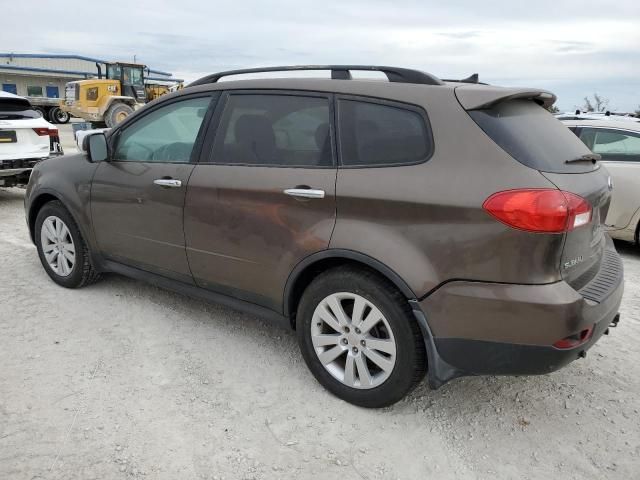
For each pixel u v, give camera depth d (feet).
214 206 10.79
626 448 8.91
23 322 12.69
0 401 9.55
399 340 8.89
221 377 10.62
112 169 12.85
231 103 11.09
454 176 8.30
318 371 10.07
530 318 7.89
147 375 10.60
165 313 13.43
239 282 10.85
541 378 10.97
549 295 7.84
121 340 11.98
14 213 24.88
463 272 8.19
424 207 8.38
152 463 8.21
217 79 11.73
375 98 9.36
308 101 10.06
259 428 9.12
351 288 9.25
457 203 8.13
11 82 129.90
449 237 8.23
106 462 8.18
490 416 9.66
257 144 10.52
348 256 9.05
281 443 8.77
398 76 9.55
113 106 79.05
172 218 11.59
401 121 9.03
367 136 9.27
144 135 12.49
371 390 9.41
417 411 9.73
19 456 8.22
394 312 8.84
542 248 7.79
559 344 7.98
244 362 11.22
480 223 7.99
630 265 18.99
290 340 12.26
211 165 11.02
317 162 9.66
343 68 10.13
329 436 8.98
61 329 12.39
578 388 10.63
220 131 11.10
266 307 10.70
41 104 101.81
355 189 9.02
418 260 8.45
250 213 10.28
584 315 8.09
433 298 8.41
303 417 9.44
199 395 9.99
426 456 8.59
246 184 10.31
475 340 8.29
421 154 8.71
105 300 14.07
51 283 15.17
